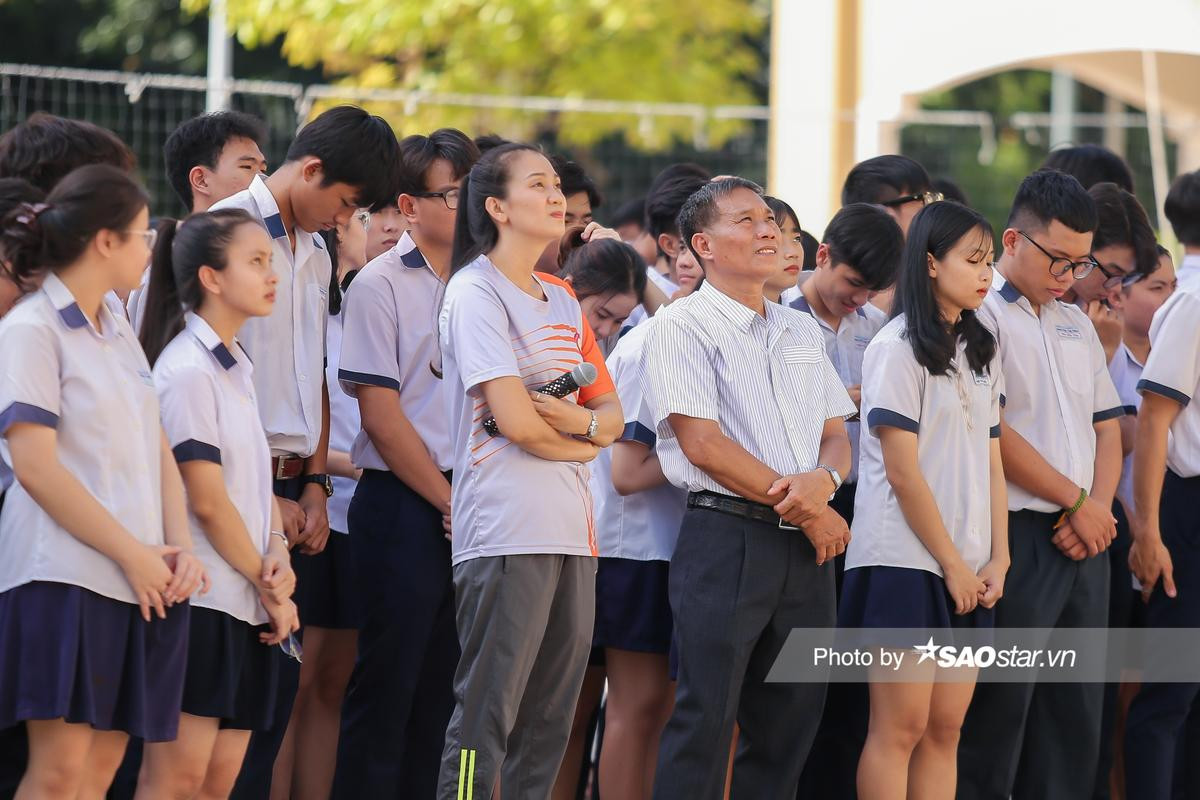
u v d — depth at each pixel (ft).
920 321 44.39
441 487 44.42
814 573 43.19
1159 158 95.09
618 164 131.23
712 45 151.84
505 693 38.47
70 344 34.53
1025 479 46.93
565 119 130.62
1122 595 52.34
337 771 45.21
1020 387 47.50
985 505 45.29
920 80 104.22
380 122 42.47
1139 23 95.35
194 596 36.68
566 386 39.29
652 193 58.39
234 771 38.73
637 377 46.52
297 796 48.08
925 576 44.24
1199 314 50.31
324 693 48.55
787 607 42.98
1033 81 185.06
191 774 37.01
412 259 46.03
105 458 34.68
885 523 44.73
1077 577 47.80
